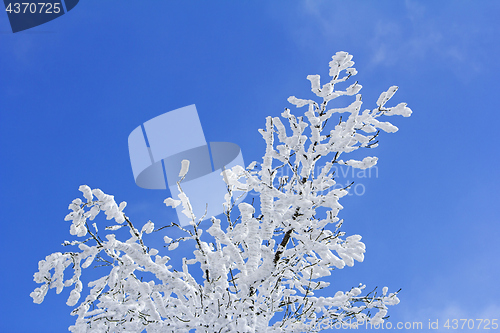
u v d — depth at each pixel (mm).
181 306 3506
